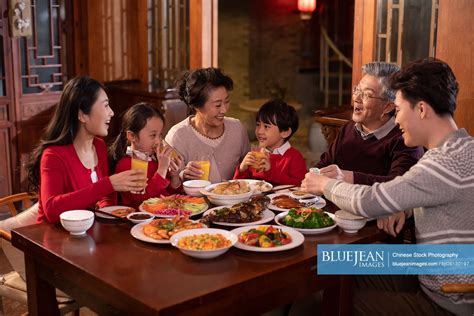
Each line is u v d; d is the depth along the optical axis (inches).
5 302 123.8
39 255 79.3
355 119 106.8
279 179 111.0
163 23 197.6
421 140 81.1
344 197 82.4
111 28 200.1
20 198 107.2
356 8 150.1
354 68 153.1
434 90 77.7
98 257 74.8
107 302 69.7
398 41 145.6
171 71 197.6
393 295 84.8
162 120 102.6
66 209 85.4
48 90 184.7
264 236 77.2
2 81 174.1
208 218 85.0
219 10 333.1
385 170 106.7
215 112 108.2
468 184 76.4
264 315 98.9
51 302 84.8
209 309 66.7
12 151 177.6
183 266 72.1
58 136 92.5
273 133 110.0
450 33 122.1
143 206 91.4
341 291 80.7
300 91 353.1
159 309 61.1
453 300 79.1
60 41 187.0
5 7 170.4
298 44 351.3
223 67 339.9
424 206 78.2
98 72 199.5
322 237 81.9
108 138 198.8
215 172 114.7
